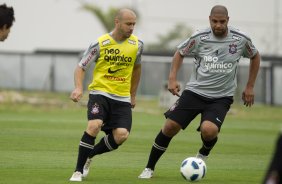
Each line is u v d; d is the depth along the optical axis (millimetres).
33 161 40656
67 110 88062
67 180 33188
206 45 33625
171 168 39375
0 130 58531
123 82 33000
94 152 33812
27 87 129500
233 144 54094
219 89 33812
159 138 34469
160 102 93500
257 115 91000
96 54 32750
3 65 129625
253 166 41344
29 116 75750
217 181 34625
